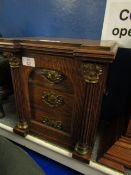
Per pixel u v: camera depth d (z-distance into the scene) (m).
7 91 0.80
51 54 0.50
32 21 0.84
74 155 0.58
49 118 0.64
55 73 0.54
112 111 0.81
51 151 0.66
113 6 0.66
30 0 0.80
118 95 0.77
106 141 0.65
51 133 0.65
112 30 0.69
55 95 0.59
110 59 0.41
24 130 0.69
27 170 0.31
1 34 0.94
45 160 0.73
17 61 0.57
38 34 0.85
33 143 0.70
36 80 0.60
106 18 0.69
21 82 0.61
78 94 0.52
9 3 0.86
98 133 0.74
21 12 0.84
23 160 0.33
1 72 0.74
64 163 0.65
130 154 0.55
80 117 0.55
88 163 0.57
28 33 0.87
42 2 0.77
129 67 0.71
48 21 0.80
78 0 0.71
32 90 0.63
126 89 0.75
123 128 0.62
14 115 0.83
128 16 0.65
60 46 0.48
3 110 0.83
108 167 0.55
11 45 0.53
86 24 0.73
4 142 0.36
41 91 0.61
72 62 0.49
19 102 0.65
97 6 0.69
